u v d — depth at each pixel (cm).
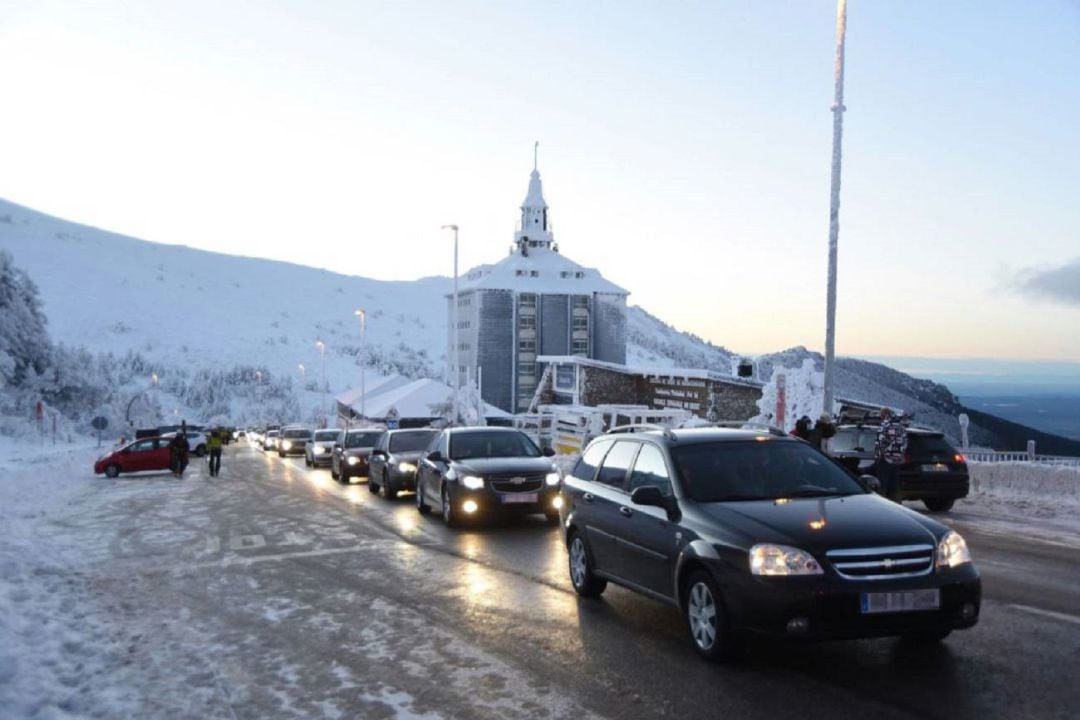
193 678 671
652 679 638
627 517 816
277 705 605
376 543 1362
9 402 7581
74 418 8788
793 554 625
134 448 3506
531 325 12088
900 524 662
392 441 2212
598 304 12250
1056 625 755
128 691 639
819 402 2648
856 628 611
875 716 550
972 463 1825
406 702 604
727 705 578
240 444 9381
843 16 1853
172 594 994
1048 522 1451
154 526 1655
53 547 1373
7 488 2575
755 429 871
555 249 13250
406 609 888
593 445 972
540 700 600
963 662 656
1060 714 546
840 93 1859
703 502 730
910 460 1544
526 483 1517
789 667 657
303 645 759
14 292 8175
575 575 942
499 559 1184
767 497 734
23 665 684
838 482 773
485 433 1691
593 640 749
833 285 1881
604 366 4853
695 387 4247
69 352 9094
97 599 970
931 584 621
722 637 656
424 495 1731
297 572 1118
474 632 787
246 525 1638
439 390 6900
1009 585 920
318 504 2025
